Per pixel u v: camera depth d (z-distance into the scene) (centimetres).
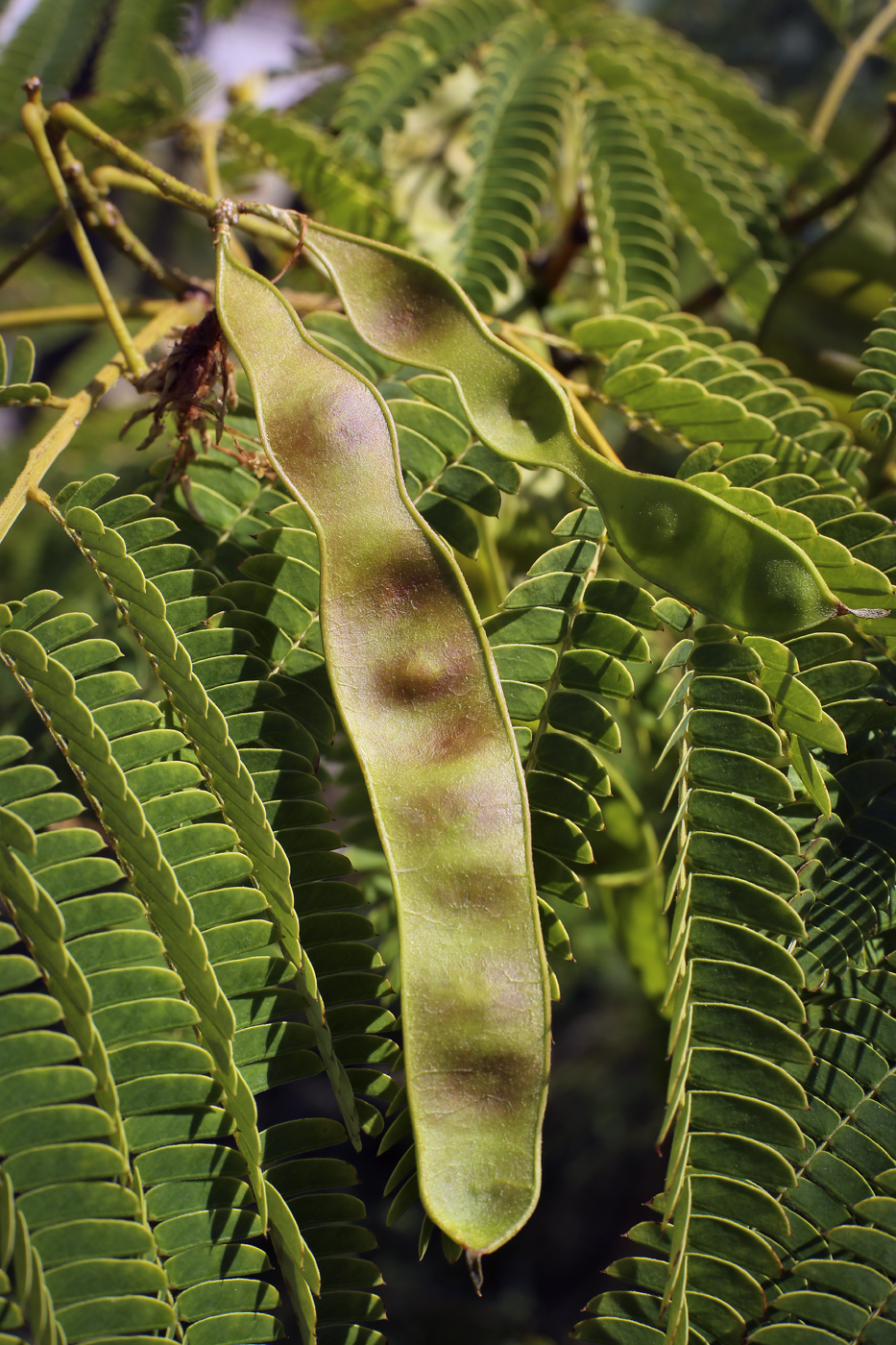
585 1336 30
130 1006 29
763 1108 30
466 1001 29
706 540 31
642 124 48
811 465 36
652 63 56
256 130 48
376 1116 31
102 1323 28
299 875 32
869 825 32
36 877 30
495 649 32
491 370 32
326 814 32
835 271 41
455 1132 29
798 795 32
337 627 31
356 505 31
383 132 51
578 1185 107
